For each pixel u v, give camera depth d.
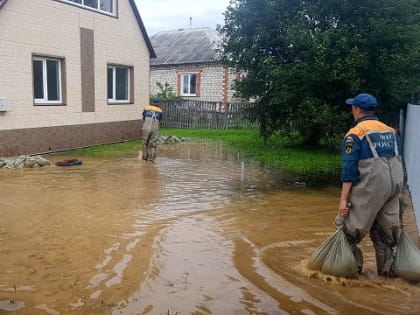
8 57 12.30
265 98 14.25
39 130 13.51
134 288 4.06
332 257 4.32
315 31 11.98
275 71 12.18
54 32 13.87
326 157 13.19
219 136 19.42
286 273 4.47
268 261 4.81
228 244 5.36
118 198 7.68
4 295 3.90
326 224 6.33
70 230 5.80
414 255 4.30
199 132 21.14
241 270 4.53
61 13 14.10
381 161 4.13
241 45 14.34
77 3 14.93
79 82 15.08
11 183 8.87
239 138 18.64
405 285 4.21
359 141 4.20
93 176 9.78
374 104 4.32
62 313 3.57
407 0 11.23
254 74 14.28
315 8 12.04
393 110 12.63
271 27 13.59
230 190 8.55
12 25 12.36
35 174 9.96
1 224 6.02
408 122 10.55
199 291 4.02
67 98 14.58
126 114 17.72
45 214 6.56
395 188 4.19
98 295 3.91
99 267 4.55
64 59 14.33
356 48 10.80
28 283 4.16
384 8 11.03
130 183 9.03
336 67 10.98
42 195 7.82
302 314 3.62
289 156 13.36
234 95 15.17
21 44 12.69
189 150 14.73
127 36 17.45
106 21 16.17
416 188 6.81
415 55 10.67
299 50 12.24
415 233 6.04
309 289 4.09
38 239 5.43
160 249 5.12
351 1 11.44
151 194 8.05
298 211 7.04
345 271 4.25
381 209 4.28
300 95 12.38
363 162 4.18
